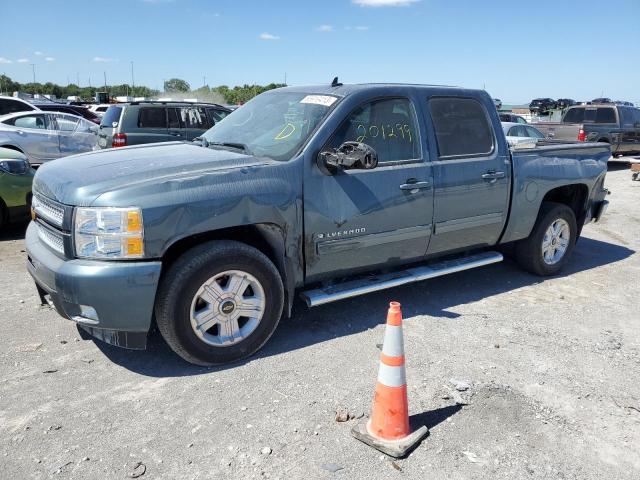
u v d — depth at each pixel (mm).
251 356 3809
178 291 3373
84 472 2639
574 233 5820
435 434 2990
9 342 3955
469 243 4922
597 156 6016
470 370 3711
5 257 6121
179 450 2811
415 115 4406
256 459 2756
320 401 3279
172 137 11156
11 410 3121
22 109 13680
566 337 4293
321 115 4008
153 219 3234
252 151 4062
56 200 3465
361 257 4191
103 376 3523
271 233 3719
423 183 4332
